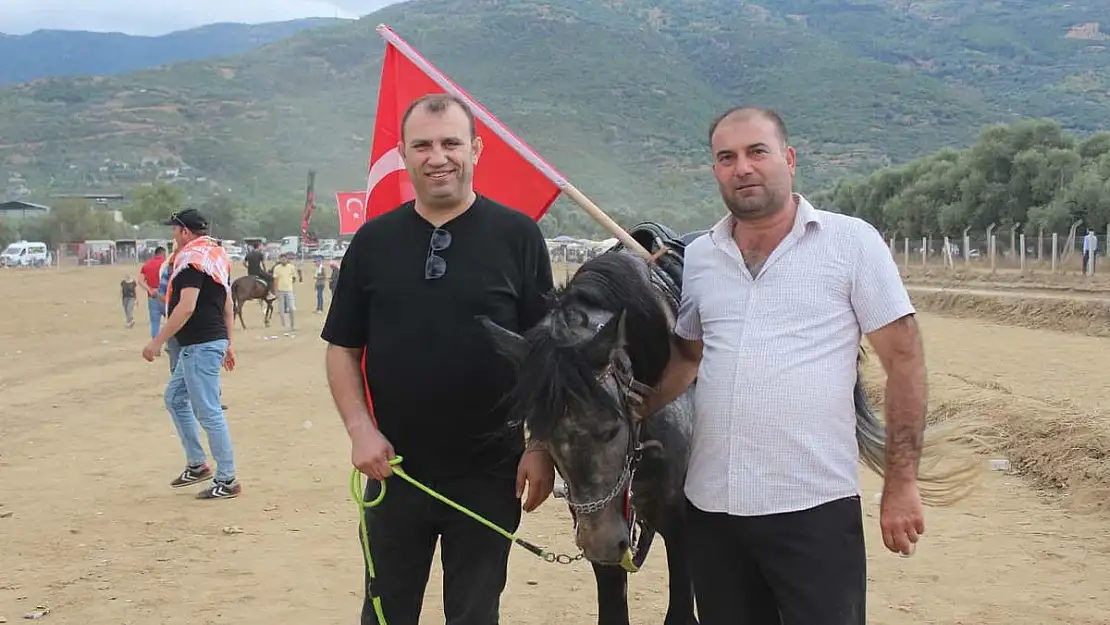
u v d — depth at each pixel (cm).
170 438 1084
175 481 844
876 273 310
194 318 784
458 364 338
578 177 15638
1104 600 538
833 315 312
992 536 660
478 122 539
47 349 2127
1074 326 2077
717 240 330
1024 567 596
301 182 18988
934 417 1036
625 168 17700
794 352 310
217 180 19275
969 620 515
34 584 591
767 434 309
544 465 349
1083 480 758
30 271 5034
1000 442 896
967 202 4597
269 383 1539
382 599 357
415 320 340
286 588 585
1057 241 3450
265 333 2541
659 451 402
